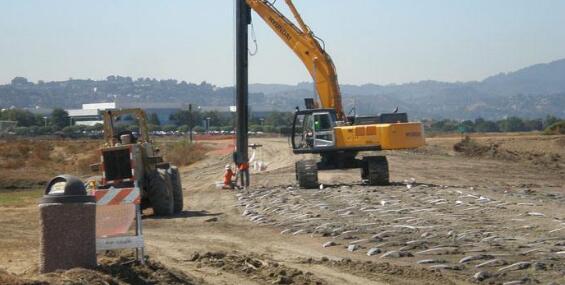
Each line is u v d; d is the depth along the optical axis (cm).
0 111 13662
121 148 2034
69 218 1017
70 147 6338
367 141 2808
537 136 6775
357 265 1240
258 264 1259
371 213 1973
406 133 2803
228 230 1773
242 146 2930
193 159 5678
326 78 2984
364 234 1609
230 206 2353
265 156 5606
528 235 1555
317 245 1496
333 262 1277
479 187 2934
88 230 1034
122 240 1116
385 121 2922
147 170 2155
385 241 1501
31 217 2186
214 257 1342
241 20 2886
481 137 7450
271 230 1742
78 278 942
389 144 2783
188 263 1305
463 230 1625
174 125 13888
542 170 4044
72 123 13800
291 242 1548
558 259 1272
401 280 1123
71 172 4612
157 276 1088
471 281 1112
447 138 7312
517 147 5438
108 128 2189
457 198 2355
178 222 1958
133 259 1177
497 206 2117
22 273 1154
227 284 1102
